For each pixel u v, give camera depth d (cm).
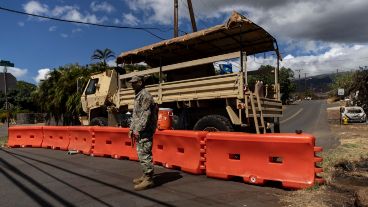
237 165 683
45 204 571
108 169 834
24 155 1115
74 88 2561
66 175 779
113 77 1408
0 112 5416
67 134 1206
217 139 711
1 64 1606
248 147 668
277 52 1104
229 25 947
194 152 757
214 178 715
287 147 623
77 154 1099
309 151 605
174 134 802
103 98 1404
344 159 869
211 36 1038
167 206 541
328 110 5606
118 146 992
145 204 554
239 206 529
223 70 1138
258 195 585
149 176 648
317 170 607
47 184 700
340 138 1617
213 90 970
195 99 1004
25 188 675
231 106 951
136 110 652
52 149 1254
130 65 1403
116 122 1309
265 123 1009
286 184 617
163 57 1274
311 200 538
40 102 2859
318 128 2620
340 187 609
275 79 1125
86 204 563
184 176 739
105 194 616
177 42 1081
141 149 649
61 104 2595
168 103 1105
